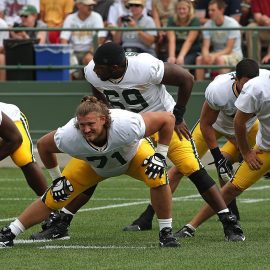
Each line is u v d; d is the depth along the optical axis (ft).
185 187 121.29
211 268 58.95
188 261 61.67
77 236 76.43
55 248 68.59
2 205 100.78
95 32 141.18
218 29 137.49
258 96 69.00
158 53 141.49
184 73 72.59
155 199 67.10
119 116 63.00
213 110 77.61
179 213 94.32
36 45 142.41
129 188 119.24
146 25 143.74
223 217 72.49
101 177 67.46
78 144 63.46
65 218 74.79
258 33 139.33
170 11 147.33
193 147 73.41
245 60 76.07
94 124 61.62
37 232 77.30
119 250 67.41
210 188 72.28
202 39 140.15
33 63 142.72
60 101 143.33
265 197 109.81
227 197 74.74
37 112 143.74
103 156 64.28
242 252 65.62
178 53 140.56
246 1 152.66
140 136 63.46
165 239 68.33
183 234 75.05
